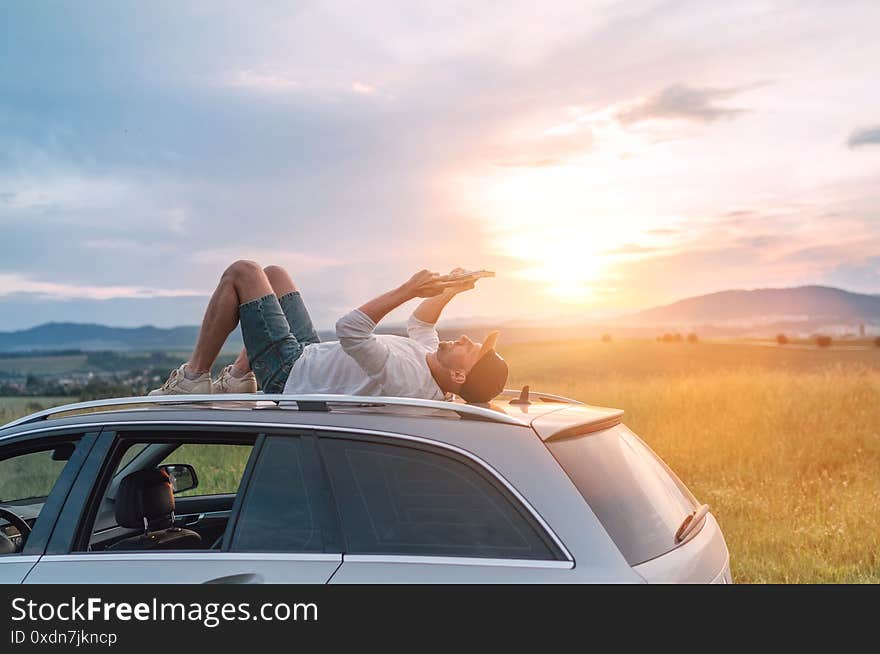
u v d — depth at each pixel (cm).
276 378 476
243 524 315
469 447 304
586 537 284
